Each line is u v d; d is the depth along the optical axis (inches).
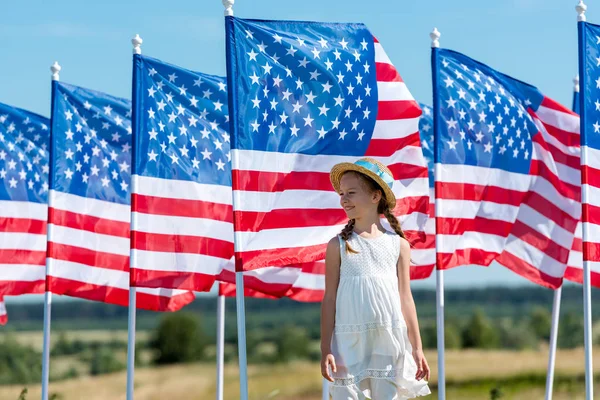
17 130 848.3
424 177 632.4
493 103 711.1
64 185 748.6
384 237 465.4
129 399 650.2
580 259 783.1
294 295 796.0
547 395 746.2
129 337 651.5
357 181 468.1
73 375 3272.6
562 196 737.6
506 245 731.4
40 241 847.7
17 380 3164.4
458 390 2156.7
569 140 735.7
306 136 601.9
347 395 449.7
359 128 616.1
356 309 453.7
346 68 615.8
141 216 663.8
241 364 568.7
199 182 685.3
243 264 576.4
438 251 677.3
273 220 588.1
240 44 595.2
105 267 756.6
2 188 837.2
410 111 627.8
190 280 675.4
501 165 712.4
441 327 661.3
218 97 700.7
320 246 593.0
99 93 767.1
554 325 745.6
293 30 608.7
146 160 669.9
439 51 695.7
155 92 681.6
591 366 625.6
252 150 588.1
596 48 654.5
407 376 455.5
